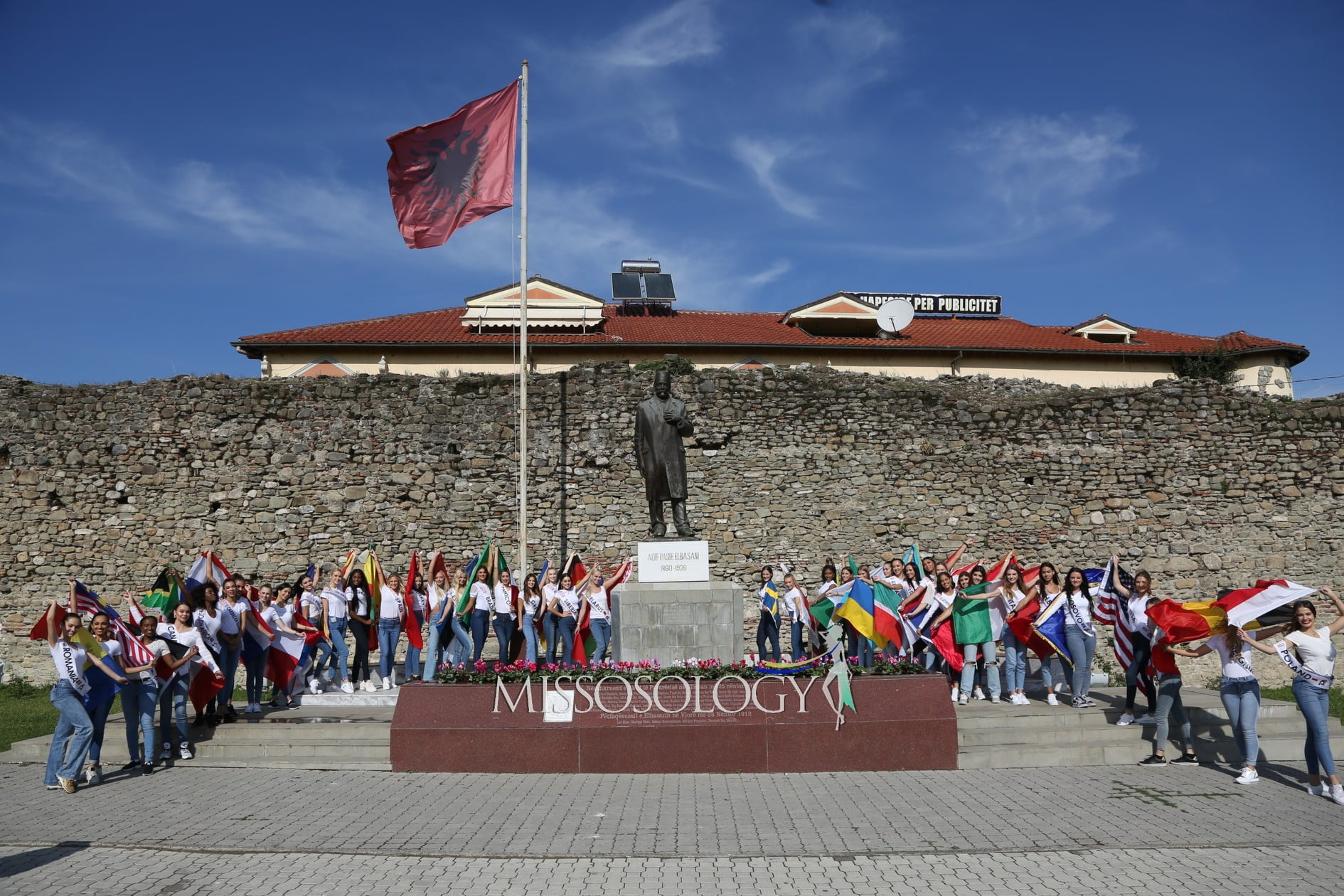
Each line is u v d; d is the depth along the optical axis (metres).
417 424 21.64
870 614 13.28
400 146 18.25
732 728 11.20
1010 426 22.44
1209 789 10.48
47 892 7.25
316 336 29.86
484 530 21.45
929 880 7.53
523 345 19.02
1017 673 13.57
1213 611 11.34
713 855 8.12
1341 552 22.31
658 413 14.01
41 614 20.66
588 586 15.28
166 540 20.97
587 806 9.64
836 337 33.03
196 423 21.31
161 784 10.65
